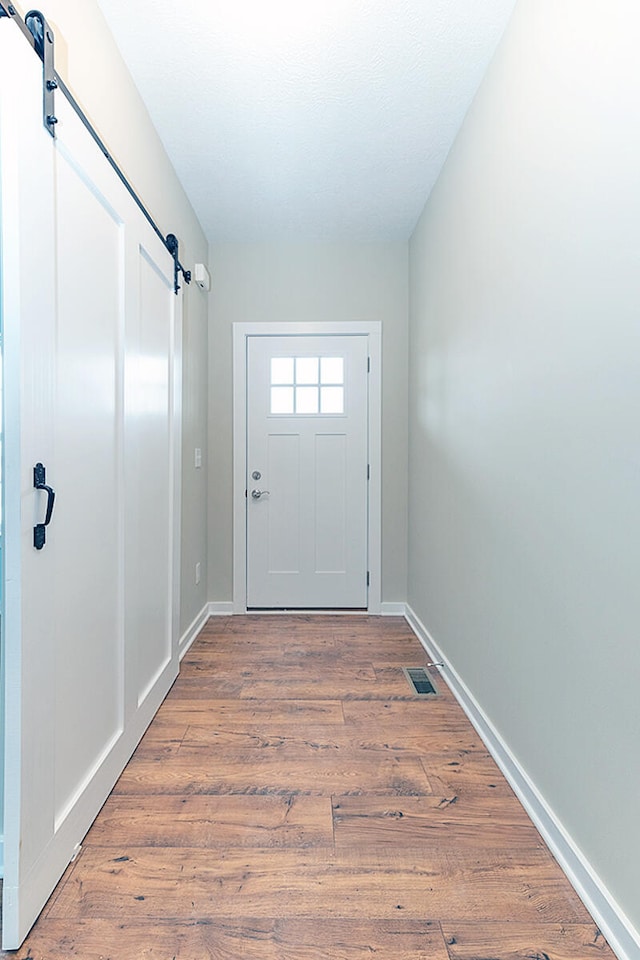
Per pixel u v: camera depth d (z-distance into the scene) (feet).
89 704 4.90
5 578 3.59
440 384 8.92
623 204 3.66
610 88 3.80
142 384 6.53
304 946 3.68
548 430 4.85
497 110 6.15
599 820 3.95
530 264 5.23
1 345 3.77
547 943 3.74
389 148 8.25
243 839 4.72
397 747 6.31
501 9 5.65
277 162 8.64
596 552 4.04
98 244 5.09
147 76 6.61
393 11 5.69
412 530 11.32
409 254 11.66
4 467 3.58
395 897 4.11
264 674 8.48
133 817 5.01
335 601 12.00
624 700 3.68
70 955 3.61
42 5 4.31
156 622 7.21
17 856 3.62
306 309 11.80
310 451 11.94
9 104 3.47
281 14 5.71
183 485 9.39
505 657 5.87
